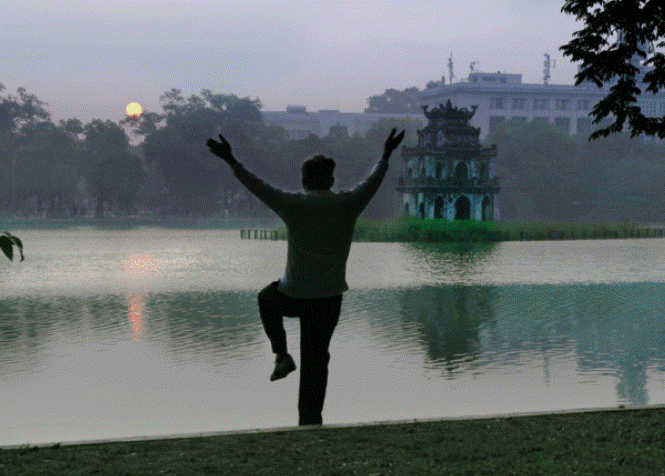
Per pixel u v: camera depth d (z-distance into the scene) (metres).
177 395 12.88
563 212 163.50
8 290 31.06
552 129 163.25
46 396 12.85
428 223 84.94
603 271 39.78
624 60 14.80
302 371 7.12
